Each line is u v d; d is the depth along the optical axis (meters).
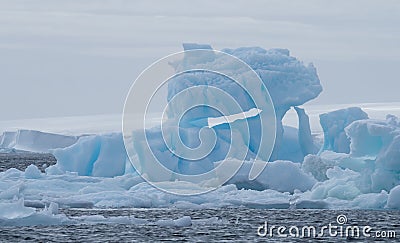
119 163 169.75
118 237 97.81
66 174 163.75
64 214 117.56
